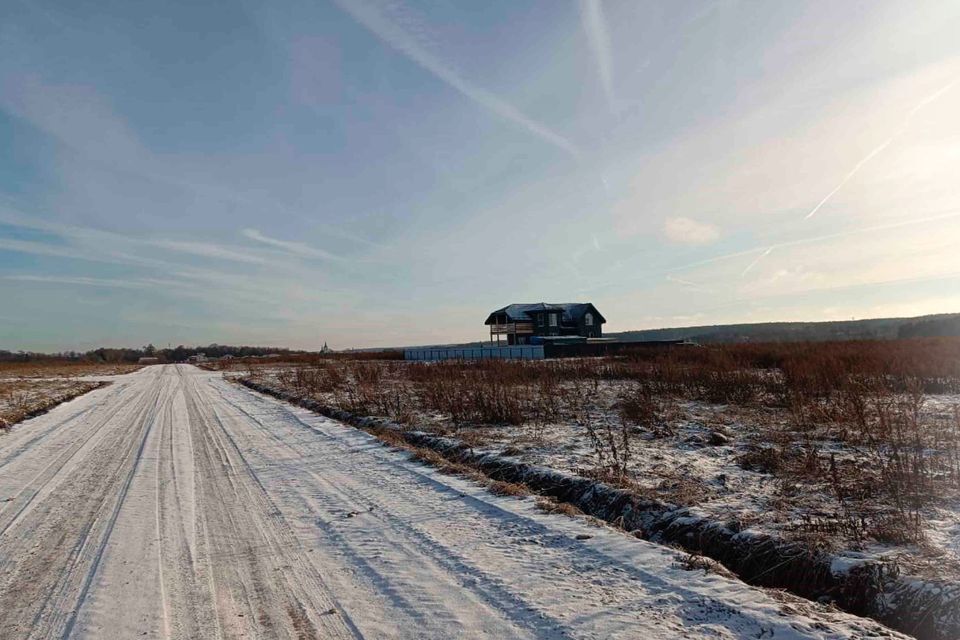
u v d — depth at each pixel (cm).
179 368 7862
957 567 466
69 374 5947
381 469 988
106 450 1276
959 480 714
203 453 1204
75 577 547
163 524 709
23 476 1027
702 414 1433
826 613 427
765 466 866
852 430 1072
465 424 1403
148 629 439
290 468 1029
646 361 3009
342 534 652
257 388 3170
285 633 426
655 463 910
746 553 566
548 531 631
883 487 711
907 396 1287
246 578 534
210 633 430
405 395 2006
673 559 537
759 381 1933
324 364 4031
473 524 668
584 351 4675
